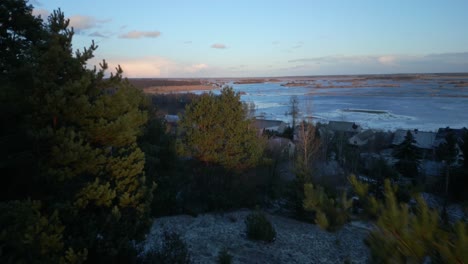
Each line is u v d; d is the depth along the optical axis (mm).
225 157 19422
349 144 46625
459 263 2930
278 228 17219
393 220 3523
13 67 9688
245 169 20188
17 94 7746
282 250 14016
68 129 7734
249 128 20734
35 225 5691
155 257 8781
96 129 8164
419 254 3281
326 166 34594
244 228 16438
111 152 9211
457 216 3857
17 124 7953
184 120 20094
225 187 20281
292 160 29484
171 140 18125
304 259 13156
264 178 21422
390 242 3502
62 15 8281
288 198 20078
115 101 8719
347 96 197125
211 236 14805
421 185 4281
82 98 7898
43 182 7699
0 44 10305
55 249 6051
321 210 5699
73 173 7836
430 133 51781
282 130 59219
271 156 24578
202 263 11320
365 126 79000
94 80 8734
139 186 9336
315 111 115750
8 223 5375
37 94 7770
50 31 8344
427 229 3279
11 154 7652
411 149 37969
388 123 86188
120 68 9281
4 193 7609
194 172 19938
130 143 9609
